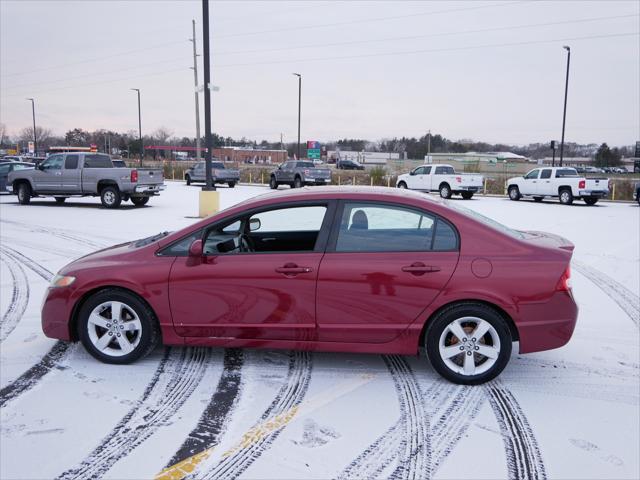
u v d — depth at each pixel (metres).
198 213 17.48
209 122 15.25
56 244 11.15
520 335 4.29
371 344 4.44
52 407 3.99
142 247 4.76
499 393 4.32
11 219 15.45
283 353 5.16
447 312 4.33
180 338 4.64
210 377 4.56
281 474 3.16
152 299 4.59
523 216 18.62
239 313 4.51
